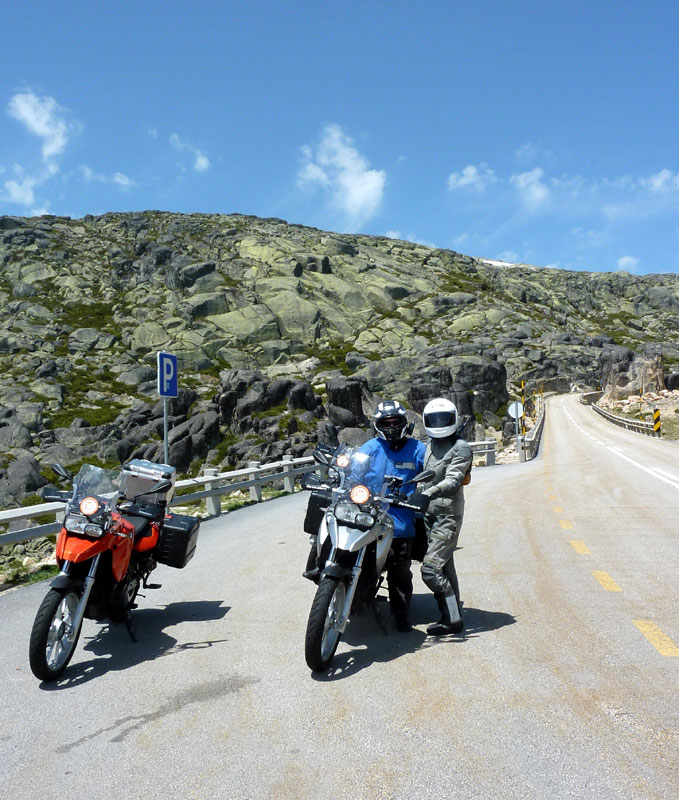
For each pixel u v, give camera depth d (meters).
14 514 8.23
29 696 4.59
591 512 12.25
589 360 134.12
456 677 4.57
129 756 3.63
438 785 3.18
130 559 5.83
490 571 7.80
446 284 168.12
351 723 3.90
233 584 7.71
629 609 6.12
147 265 136.88
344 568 4.91
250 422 58.09
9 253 143.88
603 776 3.22
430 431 5.56
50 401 81.44
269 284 131.62
